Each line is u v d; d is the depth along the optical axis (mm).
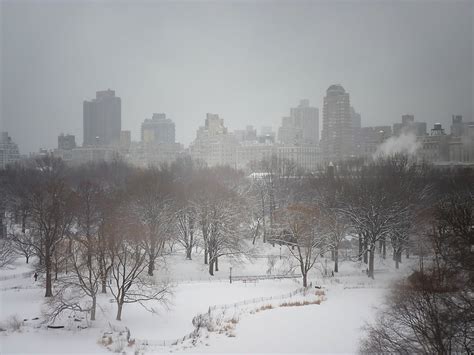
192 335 53812
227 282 80750
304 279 78438
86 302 62562
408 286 53656
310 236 81438
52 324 56156
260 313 62625
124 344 50594
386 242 99625
